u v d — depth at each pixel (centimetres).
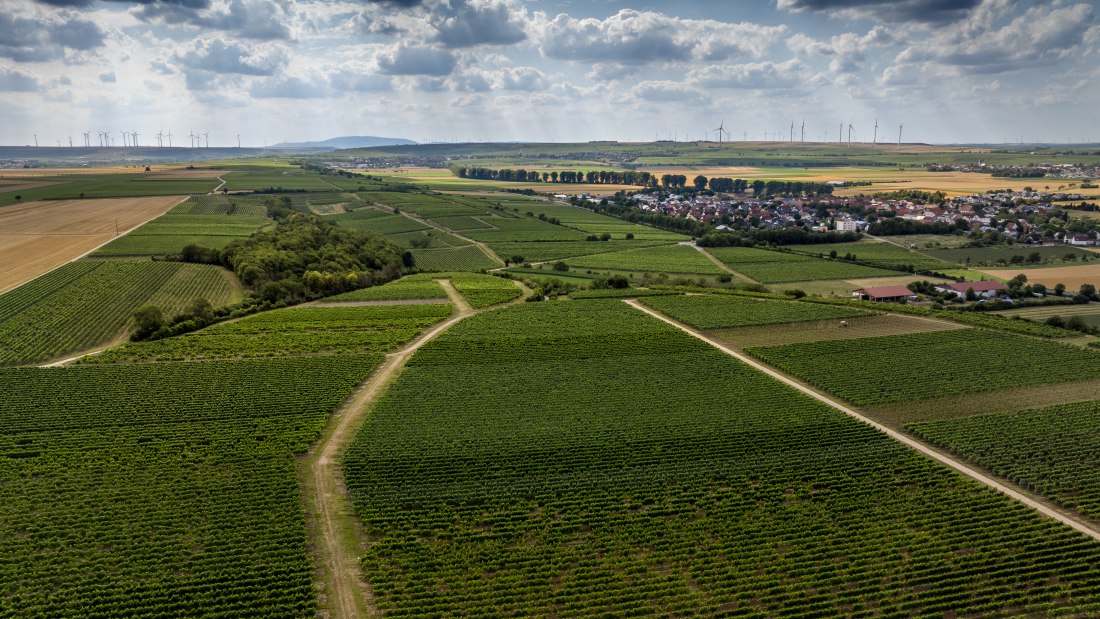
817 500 7188
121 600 5628
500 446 8219
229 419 8788
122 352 11094
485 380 10312
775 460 7969
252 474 7475
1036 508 7038
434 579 5903
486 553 6250
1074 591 5734
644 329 12888
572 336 12400
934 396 9850
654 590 5809
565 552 6297
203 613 5528
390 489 7269
